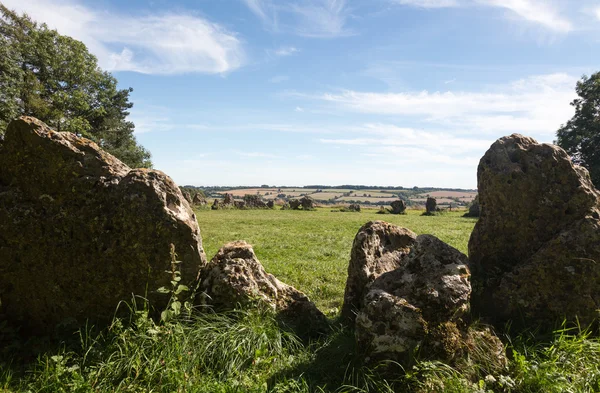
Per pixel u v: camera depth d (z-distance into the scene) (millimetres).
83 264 4836
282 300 5500
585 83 40531
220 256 5480
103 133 42344
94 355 4164
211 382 3777
